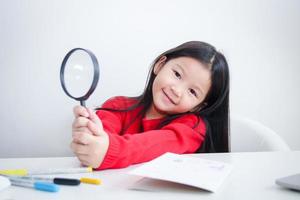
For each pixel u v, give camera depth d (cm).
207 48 119
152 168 52
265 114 140
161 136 83
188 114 117
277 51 139
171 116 119
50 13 131
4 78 132
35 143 133
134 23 134
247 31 138
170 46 136
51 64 132
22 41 131
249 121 120
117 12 133
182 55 118
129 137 72
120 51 134
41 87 132
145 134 80
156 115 122
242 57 138
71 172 57
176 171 51
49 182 49
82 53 64
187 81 115
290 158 72
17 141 133
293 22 139
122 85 135
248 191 46
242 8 137
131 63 135
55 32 132
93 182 50
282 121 141
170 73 116
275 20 139
